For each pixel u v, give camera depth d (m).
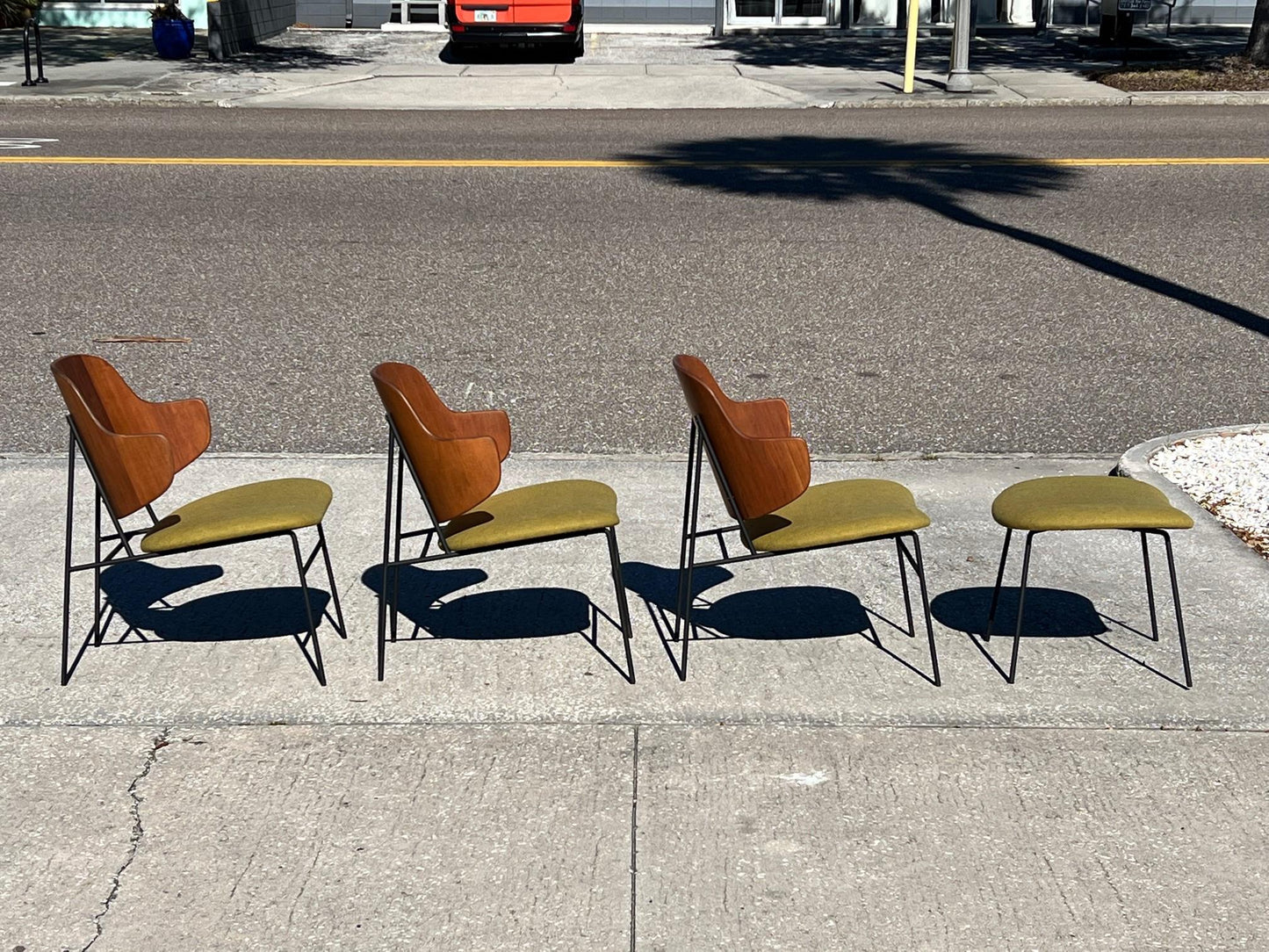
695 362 4.58
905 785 3.78
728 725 4.09
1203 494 5.89
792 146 16.11
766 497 4.21
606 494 4.58
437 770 3.85
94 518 5.69
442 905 3.30
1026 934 3.20
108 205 12.51
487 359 8.09
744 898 3.32
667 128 17.78
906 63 20.78
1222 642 4.59
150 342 8.43
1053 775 3.82
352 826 3.60
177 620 4.79
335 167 14.52
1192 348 8.23
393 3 29.56
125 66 23.30
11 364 7.96
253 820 3.62
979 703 4.21
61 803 3.70
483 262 10.49
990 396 7.40
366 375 7.79
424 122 18.38
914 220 11.92
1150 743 3.98
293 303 9.34
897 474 6.22
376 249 10.88
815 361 8.05
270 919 3.25
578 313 9.11
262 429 6.89
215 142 16.17
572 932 3.21
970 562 5.29
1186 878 3.39
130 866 3.44
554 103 20.52
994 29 29.53
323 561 5.30
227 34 24.78
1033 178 13.81
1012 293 9.53
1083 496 4.45
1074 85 21.44
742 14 29.14
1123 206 12.45
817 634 4.69
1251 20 29.44
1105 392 7.46
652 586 5.10
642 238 11.27
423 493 4.27
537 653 4.55
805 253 10.74
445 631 4.72
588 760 3.90
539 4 23.59
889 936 3.19
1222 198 12.73
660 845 3.52
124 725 4.09
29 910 3.28
